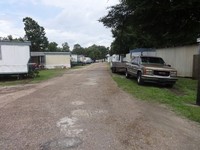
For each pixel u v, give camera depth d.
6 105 7.58
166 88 11.79
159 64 13.13
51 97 8.93
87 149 4.05
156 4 13.53
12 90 11.47
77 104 7.59
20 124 5.45
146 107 7.29
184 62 17.19
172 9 12.97
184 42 20.19
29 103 7.83
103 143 4.32
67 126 5.30
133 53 26.12
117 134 4.80
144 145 4.26
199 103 7.88
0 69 17.12
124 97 8.89
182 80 14.98
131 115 6.30
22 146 4.18
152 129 5.16
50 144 4.27
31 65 19.05
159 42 22.30
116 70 21.34
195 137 4.71
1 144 4.28
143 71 11.99
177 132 4.99
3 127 5.25
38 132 4.91
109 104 7.63
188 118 6.10
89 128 5.17
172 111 6.82
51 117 6.04
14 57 17.39
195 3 12.53
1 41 16.86
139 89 10.93
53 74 22.09
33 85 13.39
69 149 4.05
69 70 29.52
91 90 10.62
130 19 16.73
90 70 28.25
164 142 4.42
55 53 37.09
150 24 15.48
